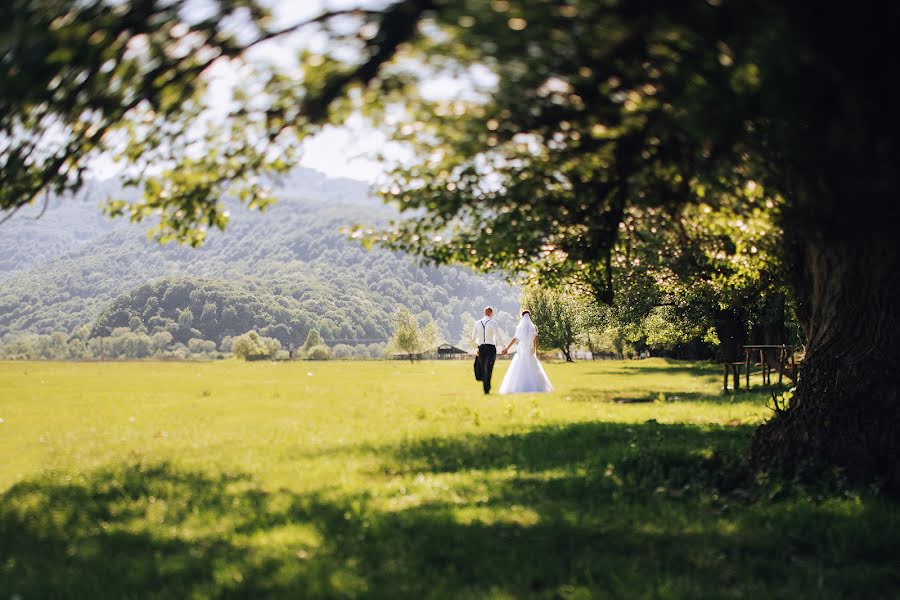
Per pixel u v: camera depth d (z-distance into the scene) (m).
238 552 6.09
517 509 7.46
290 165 8.35
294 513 7.39
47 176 6.74
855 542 6.33
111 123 6.29
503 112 6.15
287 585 5.27
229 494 8.35
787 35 4.34
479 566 5.75
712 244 13.11
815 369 9.19
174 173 8.19
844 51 4.56
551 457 10.77
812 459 8.64
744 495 8.02
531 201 9.74
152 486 8.77
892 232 6.18
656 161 7.15
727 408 17.81
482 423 15.05
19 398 23.80
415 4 4.40
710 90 4.88
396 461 10.54
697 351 60.97
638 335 42.56
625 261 15.64
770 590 5.23
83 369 55.25
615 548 6.26
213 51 5.07
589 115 6.09
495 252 13.48
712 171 8.09
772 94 4.76
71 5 4.43
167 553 6.24
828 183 6.58
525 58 4.98
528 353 23.59
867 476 8.32
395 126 7.75
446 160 8.65
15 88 4.52
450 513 7.25
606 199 9.03
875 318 8.80
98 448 12.34
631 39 4.60
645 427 13.86
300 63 5.24
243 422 15.88
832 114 5.11
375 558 5.95
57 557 6.16
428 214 11.16
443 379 34.81
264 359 87.81
